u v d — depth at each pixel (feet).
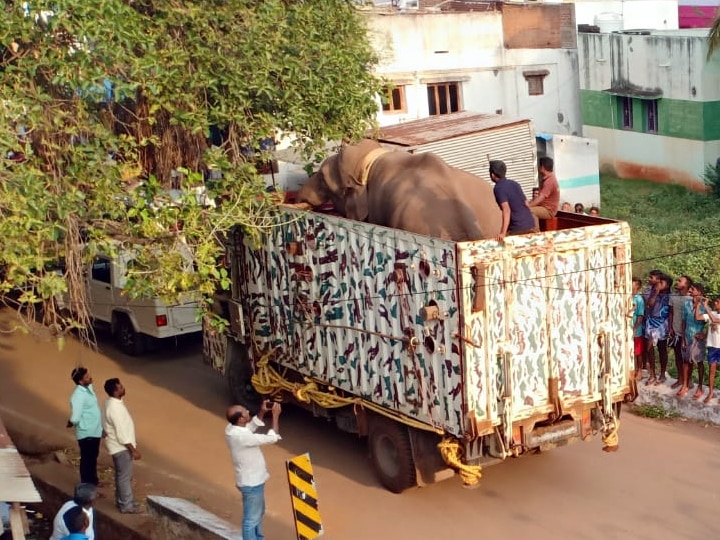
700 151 87.81
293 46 43.19
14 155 38.60
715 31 80.48
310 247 41.83
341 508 38.42
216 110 40.24
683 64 87.76
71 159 37.55
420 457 37.99
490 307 34.47
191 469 43.39
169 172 43.37
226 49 41.06
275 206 43.27
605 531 35.04
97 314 60.03
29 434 48.03
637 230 75.00
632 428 43.65
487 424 34.86
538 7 94.07
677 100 89.10
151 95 38.96
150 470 43.42
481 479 40.04
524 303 35.17
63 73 35.99
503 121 60.85
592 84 97.76
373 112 47.03
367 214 41.06
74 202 35.86
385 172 40.37
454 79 92.53
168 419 49.34
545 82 96.22
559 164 78.48
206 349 51.93
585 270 36.24
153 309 56.49
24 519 32.91
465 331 34.04
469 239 37.14
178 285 38.42
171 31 40.63
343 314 40.42
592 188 80.07
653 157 93.15
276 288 44.62
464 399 34.40
